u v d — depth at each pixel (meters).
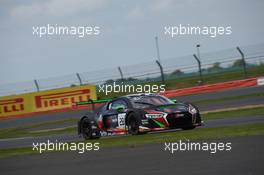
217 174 17.56
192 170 18.78
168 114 33.31
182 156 22.45
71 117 65.81
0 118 79.06
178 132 33.38
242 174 17.16
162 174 18.64
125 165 21.67
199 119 34.19
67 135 43.50
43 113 77.50
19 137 50.03
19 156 30.02
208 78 78.94
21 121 70.56
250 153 21.06
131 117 34.59
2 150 36.00
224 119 39.38
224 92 65.62
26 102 78.31
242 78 75.06
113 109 35.91
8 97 78.75
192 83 76.88
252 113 40.50
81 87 76.25
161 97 35.62
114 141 32.22
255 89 63.19
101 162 23.39
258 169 17.69
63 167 23.09
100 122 36.47
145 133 35.00
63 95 77.12
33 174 21.94
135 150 26.36
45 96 77.62
